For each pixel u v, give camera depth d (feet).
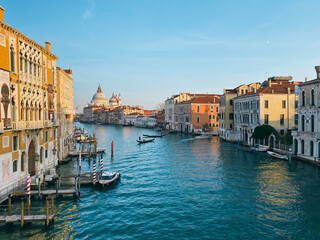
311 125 105.60
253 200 68.28
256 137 141.38
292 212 60.64
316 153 101.35
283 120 148.56
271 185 79.56
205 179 88.48
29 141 77.30
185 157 130.72
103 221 58.23
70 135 146.30
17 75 71.05
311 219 57.00
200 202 67.92
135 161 124.67
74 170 102.63
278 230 52.80
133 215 61.26
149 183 85.81
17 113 70.79
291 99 148.46
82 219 59.21
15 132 69.00
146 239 50.70
